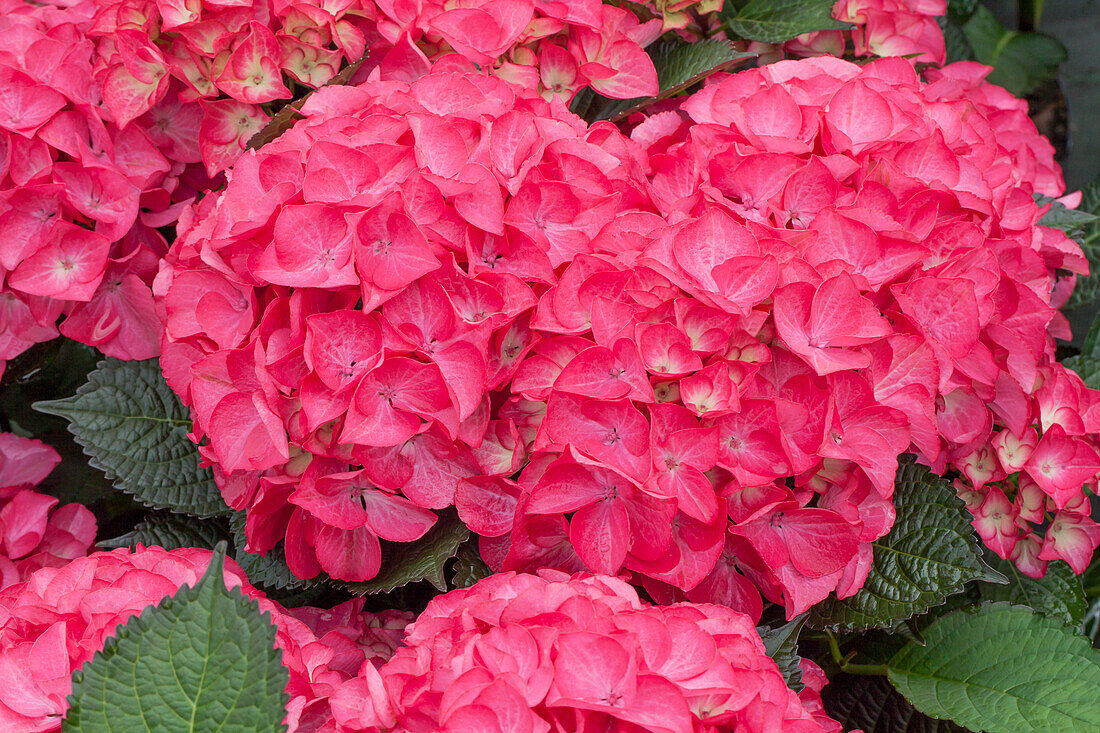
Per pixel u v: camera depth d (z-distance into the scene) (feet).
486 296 3.05
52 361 3.58
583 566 3.11
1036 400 3.33
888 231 3.15
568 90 3.43
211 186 3.52
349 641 3.16
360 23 3.40
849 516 3.09
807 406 3.05
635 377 3.01
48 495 3.60
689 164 3.28
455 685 2.80
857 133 3.25
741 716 2.83
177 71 3.36
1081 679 3.20
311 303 3.06
